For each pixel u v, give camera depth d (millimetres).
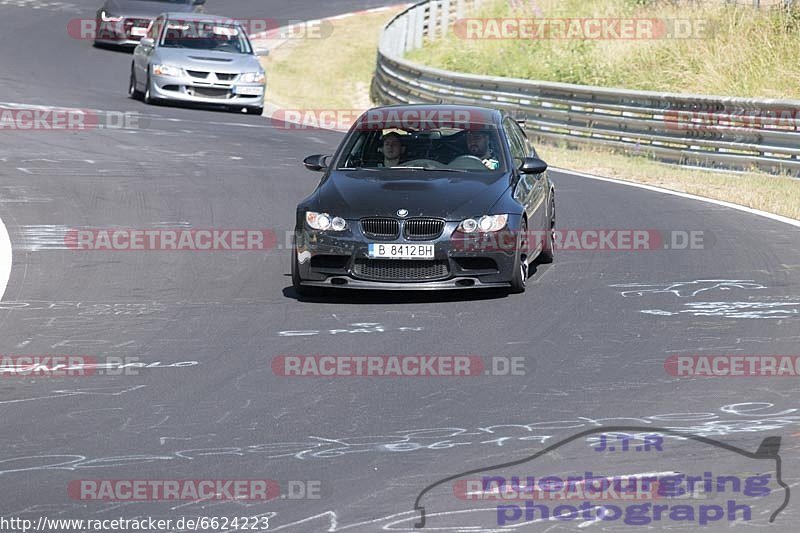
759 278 37125
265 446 21844
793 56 90688
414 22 120750
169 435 22531
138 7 108188
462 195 35281
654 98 68562
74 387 25812
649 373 26625
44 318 32188
